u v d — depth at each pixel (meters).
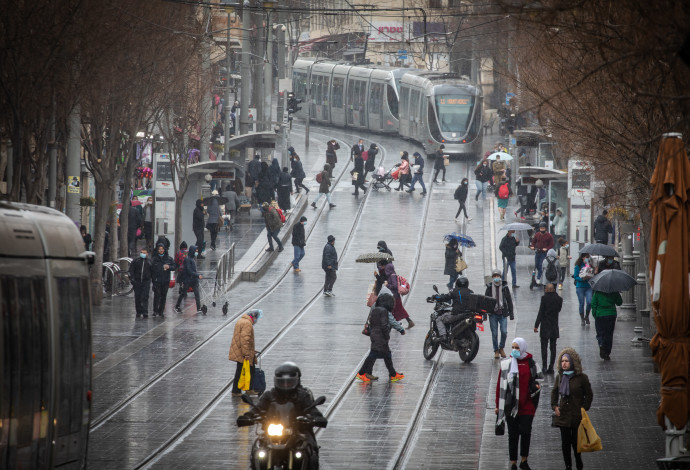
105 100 89.94
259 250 125.69
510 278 114.62
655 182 39.56
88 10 70.62
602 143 59.53
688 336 39.59
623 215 84.25
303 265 120.69
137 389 65.00
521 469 47.75
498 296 76.19
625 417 57.84
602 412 59.03
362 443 53.34
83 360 40.03
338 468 48.66
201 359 75.19
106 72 80.25
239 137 151.00
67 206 89.75
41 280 36.16
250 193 161.38
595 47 43.34
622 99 55.03
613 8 37.06
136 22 84.25
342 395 64.75
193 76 123.50
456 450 52.00
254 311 64.38
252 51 195.00
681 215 39.09
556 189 127.56
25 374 34.09
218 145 158.00
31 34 64.62
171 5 96.94
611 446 51.66
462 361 76.25
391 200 160.25
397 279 87.56
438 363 75.75
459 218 146.25
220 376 69.50
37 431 35.09
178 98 114.31
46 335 36.16
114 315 93.19
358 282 111.69
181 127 121.19
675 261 39.16
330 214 149.62
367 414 59.81
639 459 49.12
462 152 194.88
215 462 49.56
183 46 100.88
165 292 92.56
